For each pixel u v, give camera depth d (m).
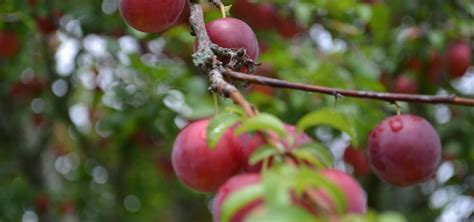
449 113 4.91
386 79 4.56
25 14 4.01
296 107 3.76
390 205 5.66
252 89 3.84
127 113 3.98
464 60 4.38
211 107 3.44
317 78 3.74
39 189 5.63
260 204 1.26
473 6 4.40
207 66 1.74
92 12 4.37
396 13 4.74
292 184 1.14
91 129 5.51
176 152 1.77
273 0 3.81
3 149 5.87
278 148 1.35
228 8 2.08
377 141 2.02
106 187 6.29
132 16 1.96
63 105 5.13
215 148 1.69
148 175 6.33
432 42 4.17
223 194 1.37
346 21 4.30
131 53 4.01
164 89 3.95
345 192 1.26
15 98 5.40
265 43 4.11
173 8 1.97
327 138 4.30
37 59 5.01
